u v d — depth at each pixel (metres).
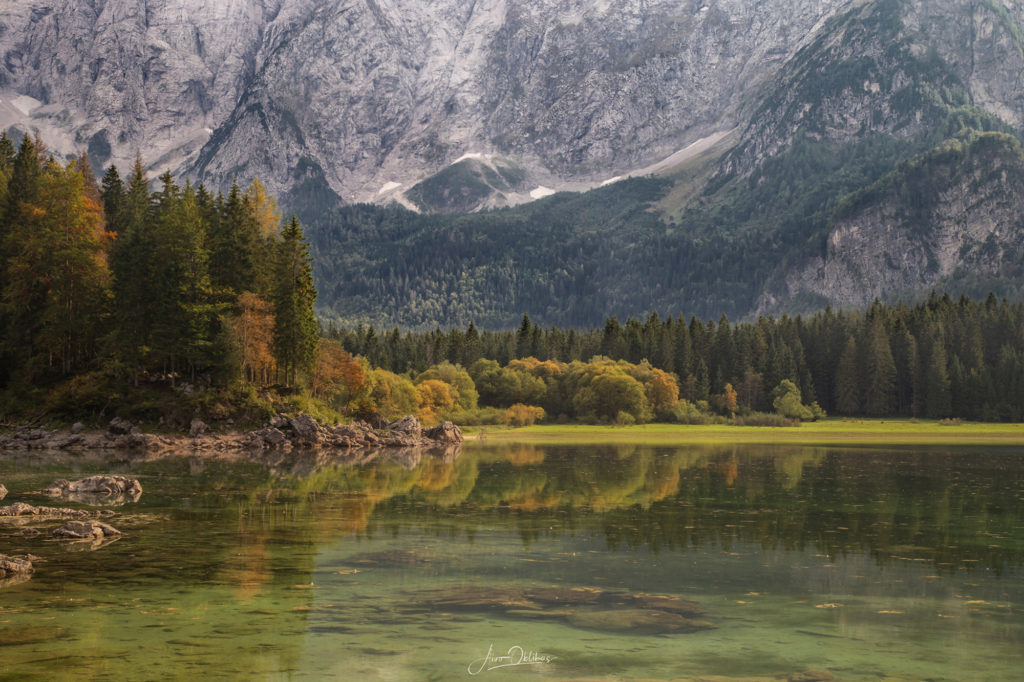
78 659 21.44
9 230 107.88
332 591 29.17
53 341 100.06
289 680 20.03
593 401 183.88
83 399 96.94
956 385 198.62
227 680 19.95
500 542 38.91
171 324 100.44
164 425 96.50
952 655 22.73
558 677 20.56
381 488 60.31
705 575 32.38
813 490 61.41
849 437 149.62
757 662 21.91
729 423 189.12
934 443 131.12
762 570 33.41
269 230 124.75
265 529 41.72
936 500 55.75
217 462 79.19
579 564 34.12
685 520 46.12
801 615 26.80
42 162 136.00
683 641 23.77
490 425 174.50
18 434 91.00
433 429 126.19
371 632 24.19
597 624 25.39
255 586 29.72
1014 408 194.00
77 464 73.69
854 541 40.09
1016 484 66.31
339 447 103.31
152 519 44.38
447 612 26.59
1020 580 32.06
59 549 35.72
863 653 22.83
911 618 26.55
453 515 47.31
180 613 25.98
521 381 192.50
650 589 29.98
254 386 105.88
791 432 166.12
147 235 104.38
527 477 70.38
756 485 64.88
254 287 110.88
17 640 23.09
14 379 101.31
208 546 36.94
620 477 71.00
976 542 40.03
